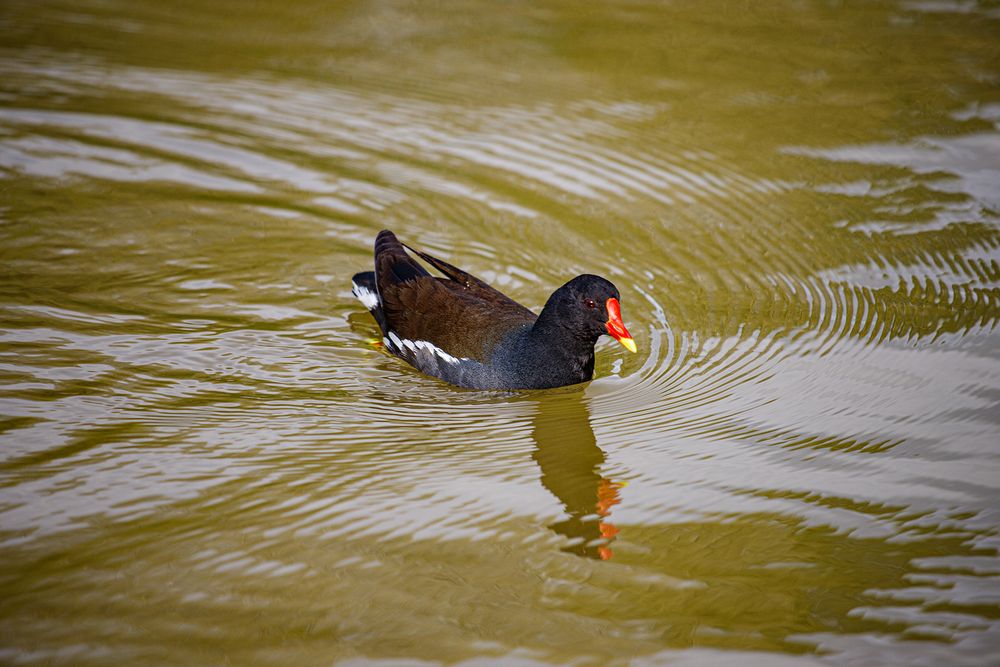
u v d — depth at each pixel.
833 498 9.40
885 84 18.78
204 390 11.17
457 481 9.77
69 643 7.58
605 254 13.93
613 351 12.33
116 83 18.72
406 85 18.81
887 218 14.71
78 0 22.42
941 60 19.72
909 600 8.07
